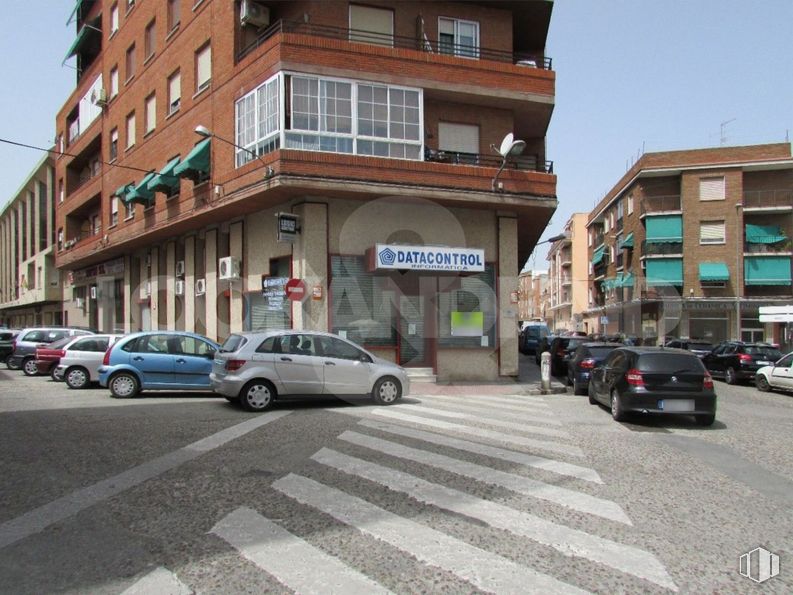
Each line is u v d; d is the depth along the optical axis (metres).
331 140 16.02
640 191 40.16
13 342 22.83
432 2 18.25
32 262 49.25
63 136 37.09
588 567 4.17
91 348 15.09
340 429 9.18
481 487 6.08
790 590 3.87
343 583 3.86
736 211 37.44
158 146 23.19
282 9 18.22
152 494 5.74
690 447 8.48
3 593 3.71
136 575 3.97
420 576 3.98
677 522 5.15
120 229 26.28
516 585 3.87
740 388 19.30
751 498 5.92
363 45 16.44
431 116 17.84
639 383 10.45
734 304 37.00
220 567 4.09
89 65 34.59
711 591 3.84
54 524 4.93
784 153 37.19
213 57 19.20
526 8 19.09
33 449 7.68
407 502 5.54
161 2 23.11
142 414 10.55
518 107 18.53
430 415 10.83
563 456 7.62
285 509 5.31
